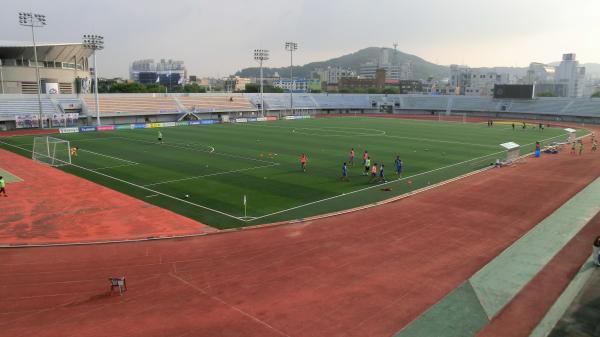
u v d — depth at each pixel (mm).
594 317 15477
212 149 56156
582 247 22078
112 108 97750
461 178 39562
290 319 15508
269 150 55562
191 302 16766
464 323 15227
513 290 17531
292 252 21672
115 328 15000
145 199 31938
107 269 19812
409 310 16094
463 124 100062
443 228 25250
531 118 122500
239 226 25797
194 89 170625
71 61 118250
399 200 31547
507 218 27203
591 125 103375
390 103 145375
